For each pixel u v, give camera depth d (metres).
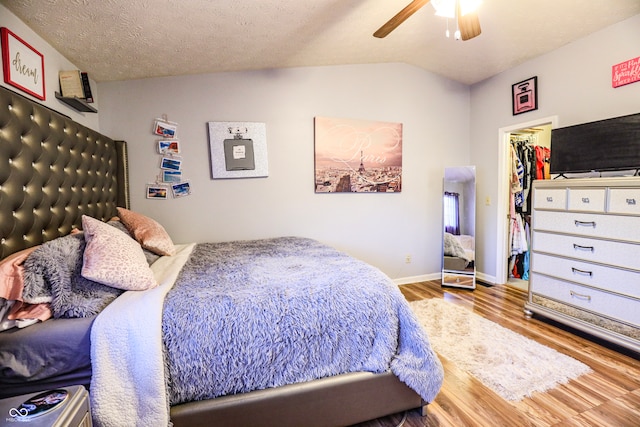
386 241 3.59
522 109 3.18
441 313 2.74
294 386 1.30
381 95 3.44
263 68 3.01
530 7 2.27
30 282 1.17
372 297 1.46
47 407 0.87
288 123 3.13
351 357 1.40
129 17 1.82
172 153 2.85
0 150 1.42
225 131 2.94
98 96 2.69
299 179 3.21
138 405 1.12
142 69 2.57
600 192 2.09
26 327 1.15
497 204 3.53
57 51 2.08
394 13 2.25
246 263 1.97
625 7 2.22
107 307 1.22
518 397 1.62
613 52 2.44
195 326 1.22
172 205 2.88
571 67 2.74
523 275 3.79
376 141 3.43
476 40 2.80
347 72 3.30
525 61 3.14
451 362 1.95
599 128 2.27
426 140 3.68
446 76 3.69
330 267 1.81
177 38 2.16
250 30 2.22
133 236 2.04
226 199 3.00
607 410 1.52
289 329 1.30
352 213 3.43
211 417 1.21
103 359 1.13
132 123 2.77
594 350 2.08
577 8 2.26
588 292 2.19
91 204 2.28
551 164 2.62
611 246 2.04
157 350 1.15
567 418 1.46
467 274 3.45
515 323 2.52
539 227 2.53
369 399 1.39
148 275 1.44
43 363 1.12
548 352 2.05
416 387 1.39
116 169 2.69
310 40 2.54
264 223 3.12
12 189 1.49
